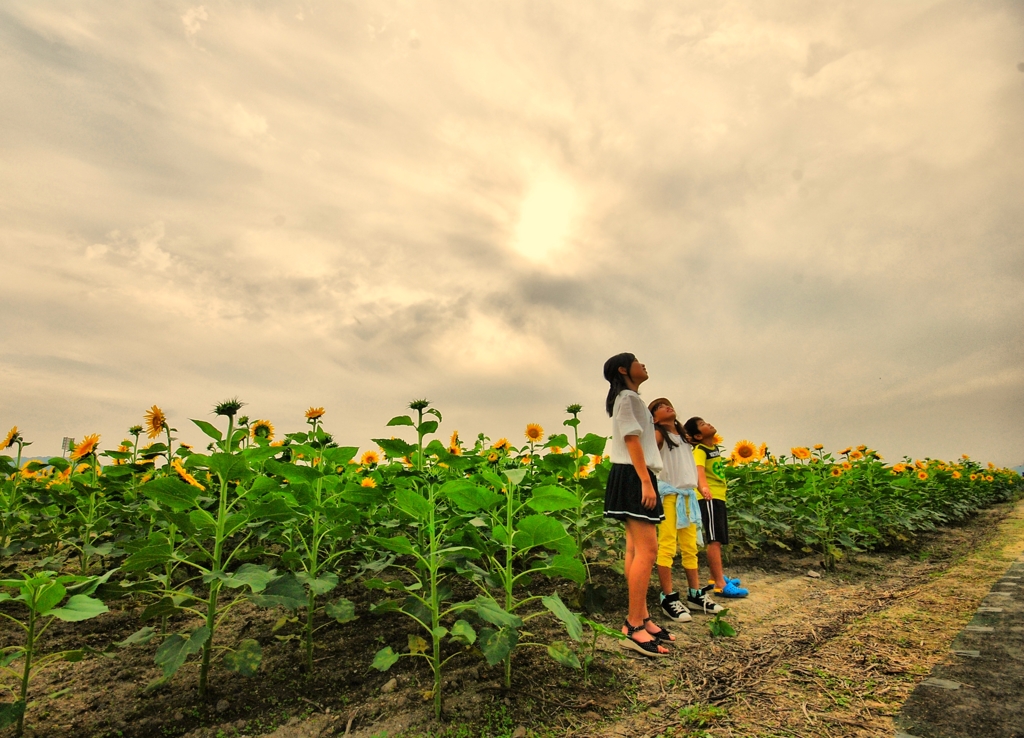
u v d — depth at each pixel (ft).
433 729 8.32
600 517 15.44
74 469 15.55
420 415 15.37
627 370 12.70
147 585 8.61
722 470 16.37
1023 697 8.07
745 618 13.84
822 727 7.84
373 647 11.22
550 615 13.28
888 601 15.19
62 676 9.75
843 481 25.45
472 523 10.85
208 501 13.17
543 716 8.66
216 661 10.36
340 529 11.16
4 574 14.61
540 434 19.93
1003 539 27.04
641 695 9.38
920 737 7.25
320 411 17.06
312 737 8.17
